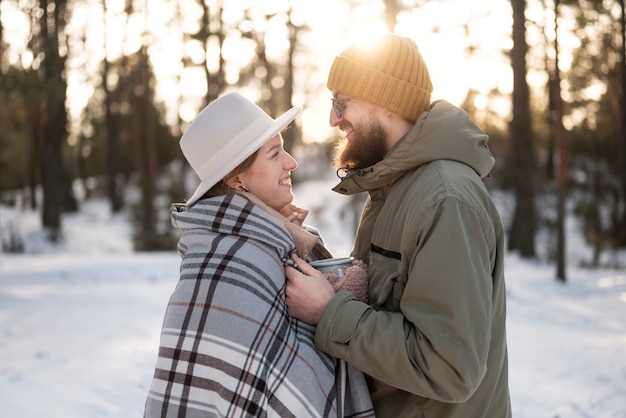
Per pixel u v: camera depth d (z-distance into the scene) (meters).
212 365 1.86
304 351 1.92
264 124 2.08
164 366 1.92
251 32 27.67
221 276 1.91
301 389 1.88
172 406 1.89
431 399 1.96
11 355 6.95
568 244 24.64
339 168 2.28
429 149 1.99
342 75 2.14
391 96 2.09
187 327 1.90
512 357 8.09
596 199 28.06
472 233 1.85
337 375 1.98
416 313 1.82
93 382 6.02
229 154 2.04
